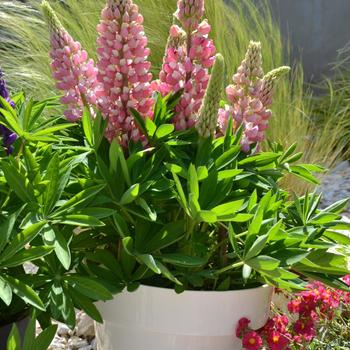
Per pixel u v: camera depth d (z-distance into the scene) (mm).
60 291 1539
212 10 3980
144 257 1520
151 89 1696
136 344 1680
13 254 1433
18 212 1475
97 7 3898
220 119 1808
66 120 1817
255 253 1500
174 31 1729
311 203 1809
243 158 1751
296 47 6215
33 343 1472
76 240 1718
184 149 1747
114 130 1707
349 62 5688
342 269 1680
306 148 4141
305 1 6164
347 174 4492
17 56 3971
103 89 1706
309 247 1650
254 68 1756
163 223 1703
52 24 1733
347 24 6109
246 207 1682
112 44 1656
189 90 1711
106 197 1584
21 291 1428
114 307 1675
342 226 1769
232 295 1622
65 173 1562
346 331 1993
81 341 2406
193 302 1609
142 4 3947
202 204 1594
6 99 1688
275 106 3891
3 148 1674
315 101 5207
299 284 1635
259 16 4426
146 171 1615
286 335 1867
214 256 1784
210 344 1664
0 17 3975
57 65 1739
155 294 1618
